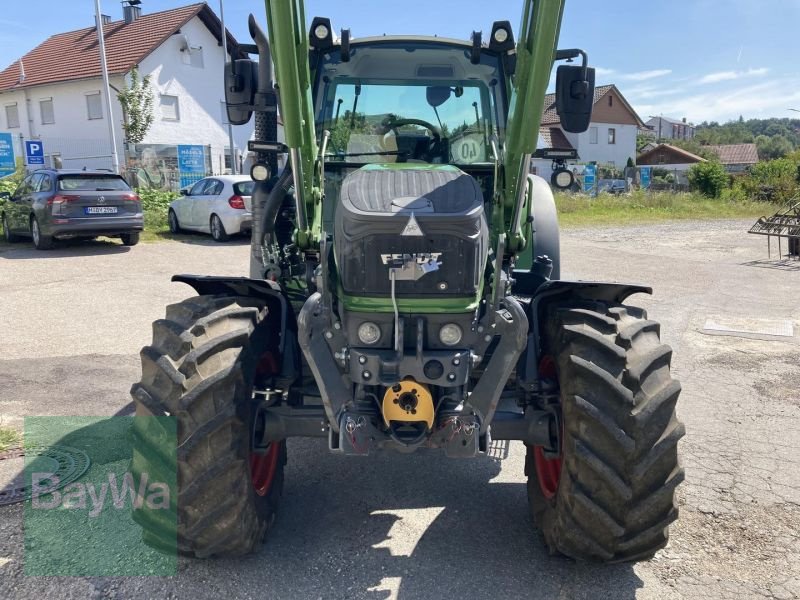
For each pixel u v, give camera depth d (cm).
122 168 2625
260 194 427
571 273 1204
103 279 1050
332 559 338
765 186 3422
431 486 420
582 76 357
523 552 348
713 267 1292
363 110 433
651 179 4972
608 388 289
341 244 301
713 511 390
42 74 3259
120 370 618
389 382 294
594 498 295
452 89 435
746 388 607
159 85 3130
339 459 455
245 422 301
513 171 345
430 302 296
